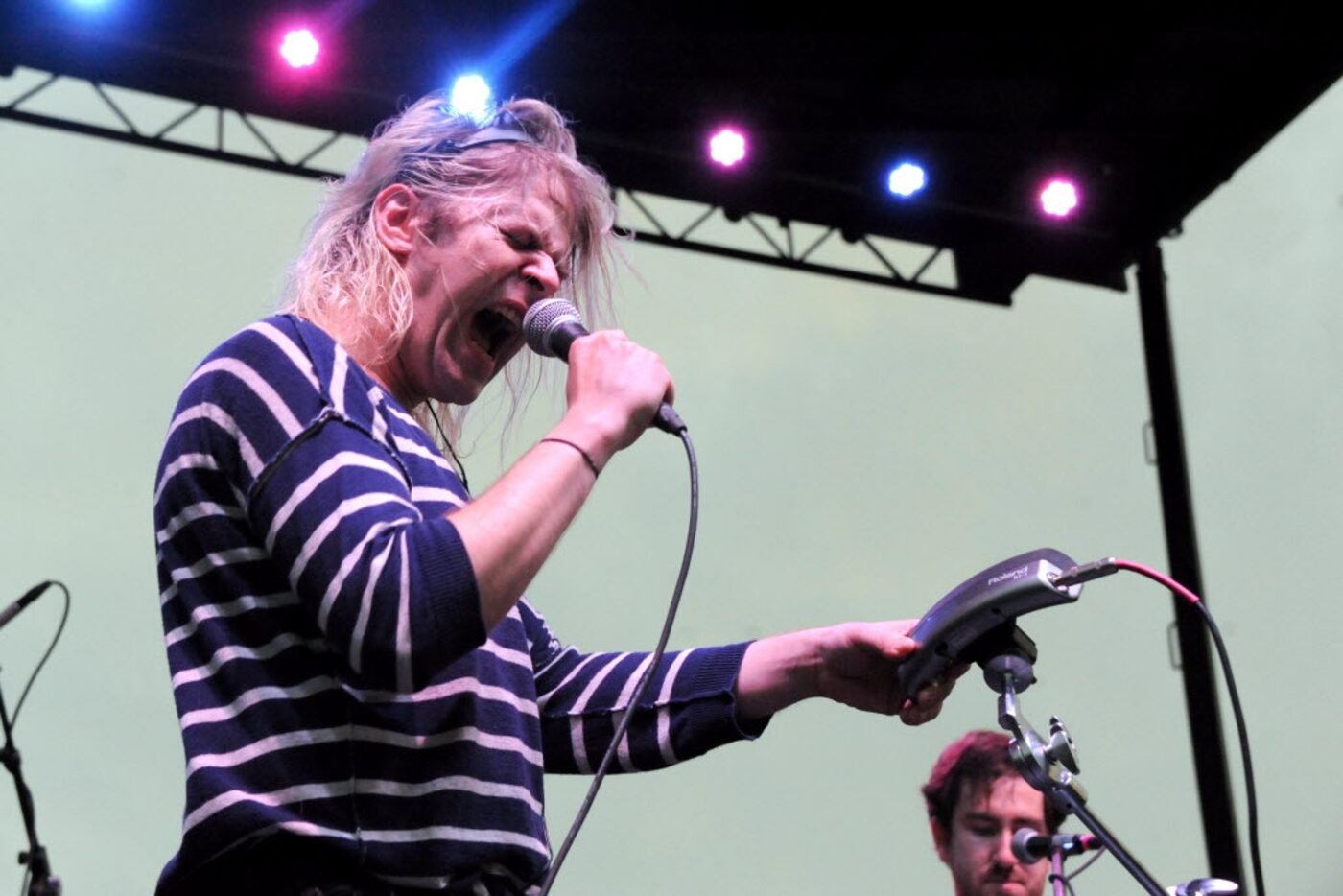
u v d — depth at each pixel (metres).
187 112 5.50
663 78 5.86
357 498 1.34
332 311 1.65
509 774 1.42
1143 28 5.88
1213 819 5.75
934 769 3.29
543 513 1.36
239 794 1.32
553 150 1.84
